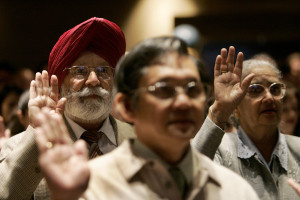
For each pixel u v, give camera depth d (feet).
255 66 8.61
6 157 7.96
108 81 8.48
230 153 8.39
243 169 8.30
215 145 7.66
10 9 20.86
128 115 5.33
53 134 4.85
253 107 8.40
